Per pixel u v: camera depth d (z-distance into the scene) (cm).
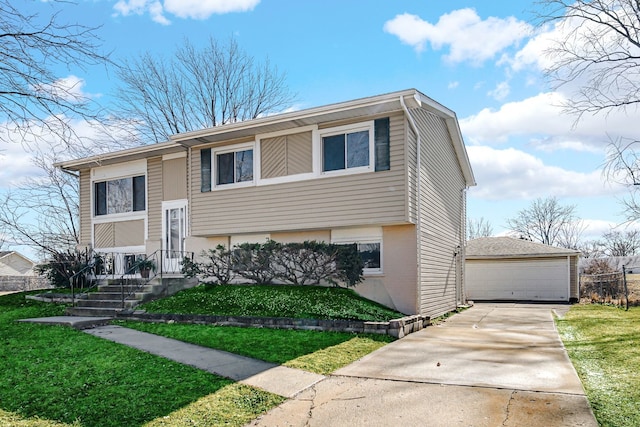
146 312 1118
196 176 1488
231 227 1408
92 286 1577
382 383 593
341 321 952
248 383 584
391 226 1253
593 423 443
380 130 1202
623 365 668
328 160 1280
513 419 460
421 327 1109
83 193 1852
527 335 989
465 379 608
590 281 2414
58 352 743
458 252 1830
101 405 500
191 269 1362
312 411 493
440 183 1523
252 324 1000
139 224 1697
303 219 1295
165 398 523
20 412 481
